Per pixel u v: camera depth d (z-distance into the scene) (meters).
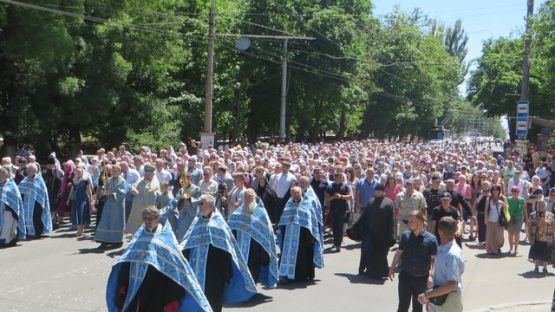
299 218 11.03
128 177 15.40
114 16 27.92
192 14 39.22
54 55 23.41
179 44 32.53
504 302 10.30
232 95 40.22
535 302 10.26
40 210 15.09
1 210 13.88
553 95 31.98
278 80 42.09
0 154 26.44
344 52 43.00
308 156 23.31
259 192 15.30
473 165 26.17
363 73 51.53
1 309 8.91
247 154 22.11
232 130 40.56
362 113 62.62
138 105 30.64
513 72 55.31
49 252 13.26
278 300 9.80
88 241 14.66
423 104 75.69
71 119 27.20
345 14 44.41
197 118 36.06
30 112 25.11
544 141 38.31
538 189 16.66
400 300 7.53
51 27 22.53
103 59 27.62
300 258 11.10
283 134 36.12
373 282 11.27
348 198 14.38
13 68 24.38
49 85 25.67
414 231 7.53
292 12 41.09
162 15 29.55
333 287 10.81
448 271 6.53
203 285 8.08
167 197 13.39
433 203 13.05
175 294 6.98
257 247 10.22
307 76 42.25
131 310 6.79
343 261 13.23
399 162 20.27
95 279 10.87
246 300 8.98
